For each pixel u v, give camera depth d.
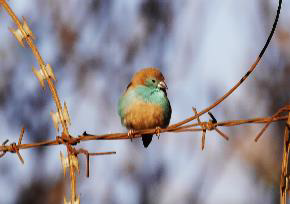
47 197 13.25
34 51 6.43
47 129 13.94
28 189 13.24
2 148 6.57
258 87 14.55
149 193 13.73
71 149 6.12
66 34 15.14
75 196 6.07
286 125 5.52
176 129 6.51
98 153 6.00
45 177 13.41
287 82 14.53
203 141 6.36
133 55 15.17
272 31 6.07
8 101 14.18
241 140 14.19
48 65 6.41
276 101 14.37
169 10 15.44
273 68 14.72
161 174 13.90
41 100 14.29
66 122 6.43
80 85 14.70
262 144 13.98
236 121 6.20
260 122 5.93
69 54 15.04
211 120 6.34
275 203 13.61
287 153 5.46
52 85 6.43
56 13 15.23
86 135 6.61
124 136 6.75
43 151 13.66
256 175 13.84
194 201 13.90
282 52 14.81
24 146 6.59
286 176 5.41
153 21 15.46
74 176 6.12
